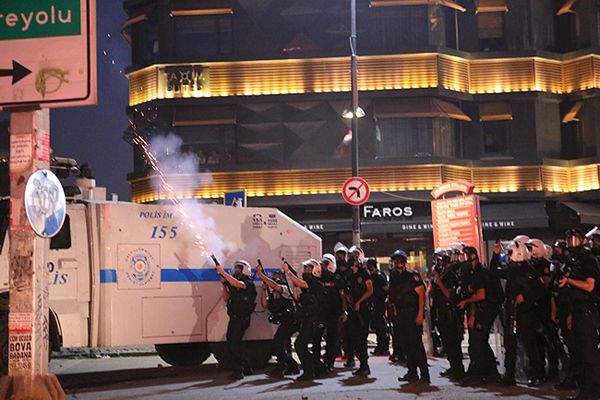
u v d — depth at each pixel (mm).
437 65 30531
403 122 30625
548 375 12594
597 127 31359
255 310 15328
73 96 9383
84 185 14617
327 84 30609
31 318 9305
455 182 20719
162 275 14320
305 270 13516
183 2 30828
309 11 30938
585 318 10406
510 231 31312
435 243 21188
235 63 30641
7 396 9172
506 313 12211
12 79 9430
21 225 9398
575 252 10625
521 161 31234
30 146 9477
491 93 31484
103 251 13727
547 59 31875
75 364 17469
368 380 13258
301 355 13328
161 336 14203
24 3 9469
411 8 31016
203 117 30266
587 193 31141
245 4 30984
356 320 14039
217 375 14383
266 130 30562
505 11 32031
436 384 12594
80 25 9430
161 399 11633
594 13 31688
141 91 31297
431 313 16938
